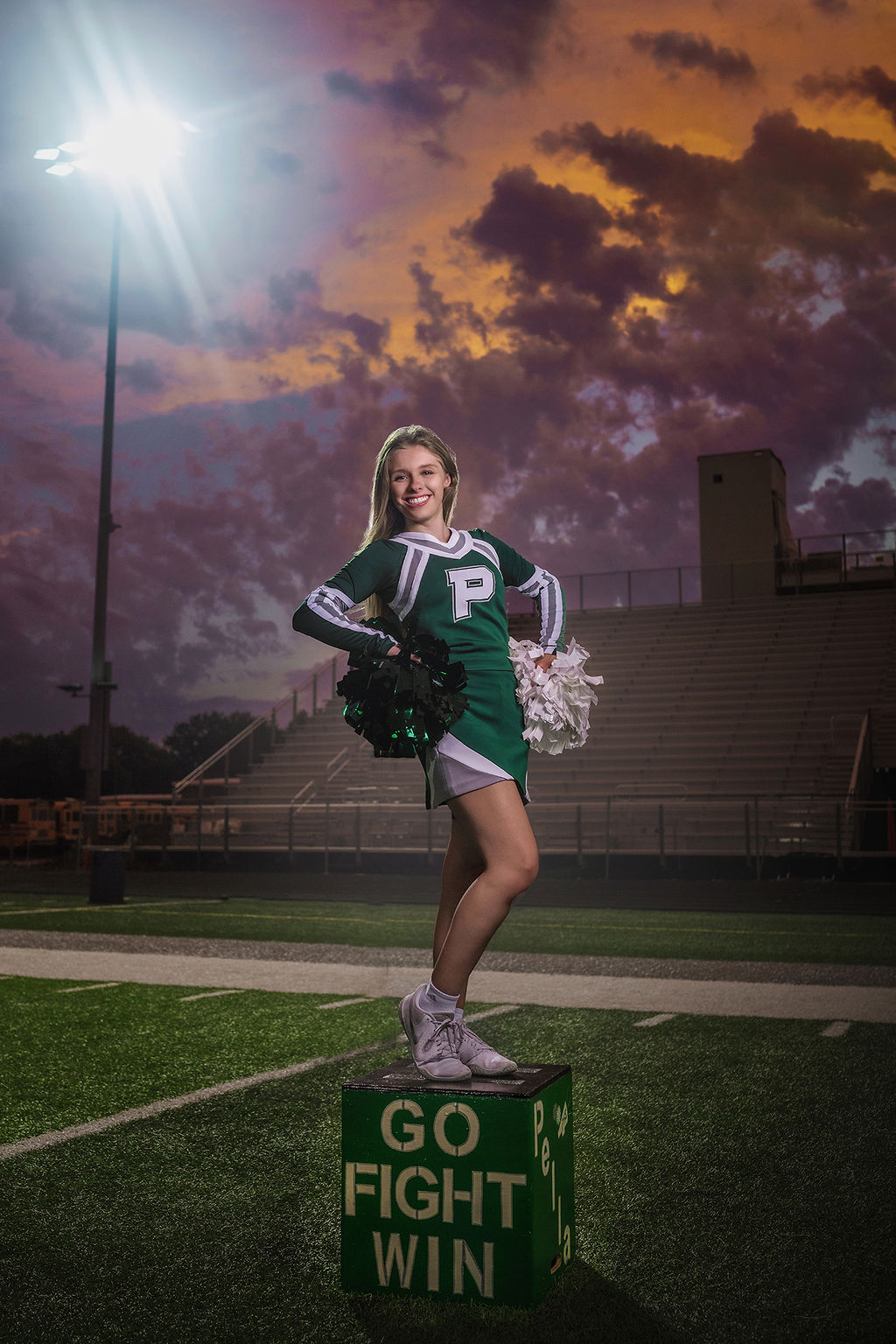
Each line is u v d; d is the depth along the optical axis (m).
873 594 26.55
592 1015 6.16
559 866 18.55
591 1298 2.52
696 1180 3.36
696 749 21.92
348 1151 2.59
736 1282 2.60
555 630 3.03
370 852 20.22
